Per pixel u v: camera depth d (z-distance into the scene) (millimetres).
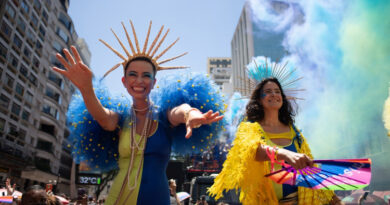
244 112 3502
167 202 2754
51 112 41031
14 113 31625
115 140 3182
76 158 3281
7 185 6746
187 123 2250
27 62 34562
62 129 44969
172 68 3191
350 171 2281
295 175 2418
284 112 3238
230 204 6621
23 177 33812
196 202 8094
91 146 3197
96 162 3252
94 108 2660
